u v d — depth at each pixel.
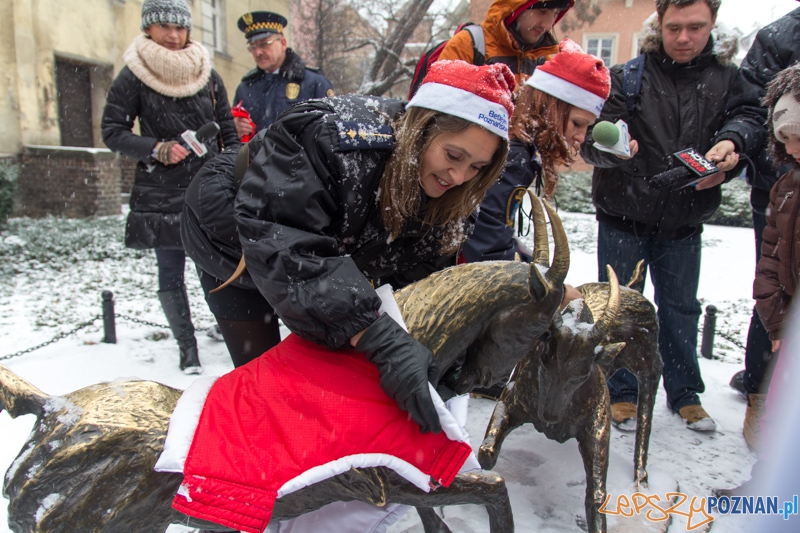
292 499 1.68
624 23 18.44
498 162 1.72
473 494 1.77
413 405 1.55
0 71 10.93
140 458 1.55
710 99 3.25
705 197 3.28
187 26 4.16
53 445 1.54
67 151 11.35
